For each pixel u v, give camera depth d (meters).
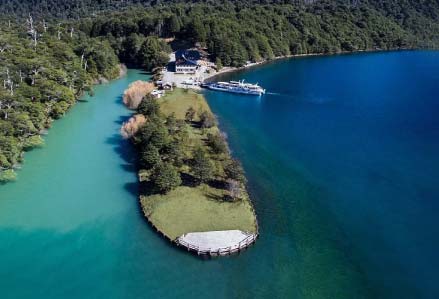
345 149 127.94
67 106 144.75
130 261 78.69
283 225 90.31
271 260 80.19
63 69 158.25
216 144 115.75
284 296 72.31
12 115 116.06
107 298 70.94
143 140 115.25
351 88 196.12
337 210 96.50
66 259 79.12
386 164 118.69
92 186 102.31
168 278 75.19
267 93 182.62
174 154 107.38
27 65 147.12
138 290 72.62
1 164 101.69
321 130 142.62
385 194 103.62
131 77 196.38
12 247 81.75
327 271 78.38
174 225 86.56
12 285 73.31
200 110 152.25
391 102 175.38
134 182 104.50
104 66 185.88
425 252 84.50
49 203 95.25
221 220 88.62
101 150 120.56
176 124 126.00
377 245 85.88
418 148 129.88
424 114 161.12
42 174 107.06
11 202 95.25
